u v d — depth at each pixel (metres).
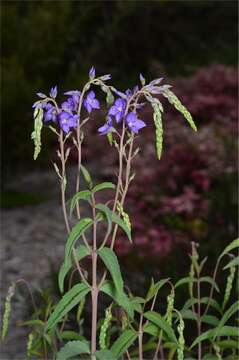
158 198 6.12
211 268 4.26
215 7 17.12
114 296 2.21
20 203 9.07
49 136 8.80
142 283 4.47
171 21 16.53
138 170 6.52
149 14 15.49
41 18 9.43
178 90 9.48
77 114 2.18
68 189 9.65
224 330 2.38
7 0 9.88
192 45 16.41
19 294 5.16
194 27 16.86
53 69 9.53
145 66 15.20
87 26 12.52
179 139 6.97
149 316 2.30
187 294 3.92
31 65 9.48
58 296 4.59
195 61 15.92
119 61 14.90
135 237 5.56
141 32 15.26
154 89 2.12
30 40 9.43
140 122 2.17
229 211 5.80
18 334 4.52
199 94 9.13
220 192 6.09
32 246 7.16
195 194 6.07
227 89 9.29
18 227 7.92
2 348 4.32
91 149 9.37
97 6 12.32
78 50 11.42
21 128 9.05
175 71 15.12
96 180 9.48
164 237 5.48
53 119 2.20
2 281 5.88
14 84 8.89
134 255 5.24
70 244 2.14
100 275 4.66
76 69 9.73
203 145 6.55
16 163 9.79
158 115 2.10
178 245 5.21
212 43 16.86
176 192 6.47
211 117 8.56
